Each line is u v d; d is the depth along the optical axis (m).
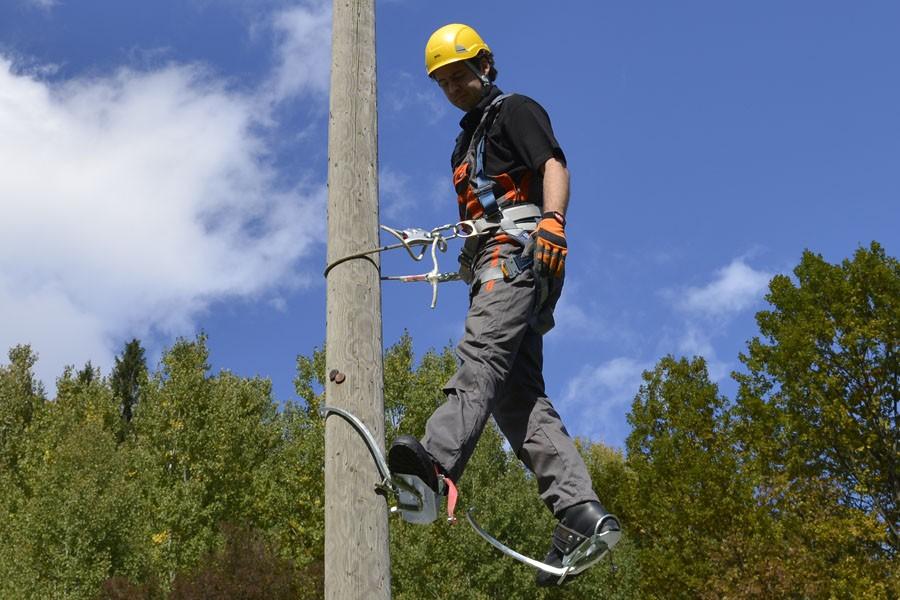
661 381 26.19
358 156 3.80
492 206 3.37
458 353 3.18
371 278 3.59
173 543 28.12
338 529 3.26
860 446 22.48
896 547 22.17
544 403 3.40
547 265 3.13
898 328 22.98
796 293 24.69
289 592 22.80
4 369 46.41
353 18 4.07
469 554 25.20
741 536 21.56
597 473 28.75
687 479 23.52
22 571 24.50
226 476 30.05
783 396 24.19
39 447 35.56
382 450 3.25
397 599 24.33
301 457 29.09
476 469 27.28
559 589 26.41
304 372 29.86
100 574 24.14
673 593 23.08
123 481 27.67
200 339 32.94
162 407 30.89
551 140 3.29
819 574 20.78
